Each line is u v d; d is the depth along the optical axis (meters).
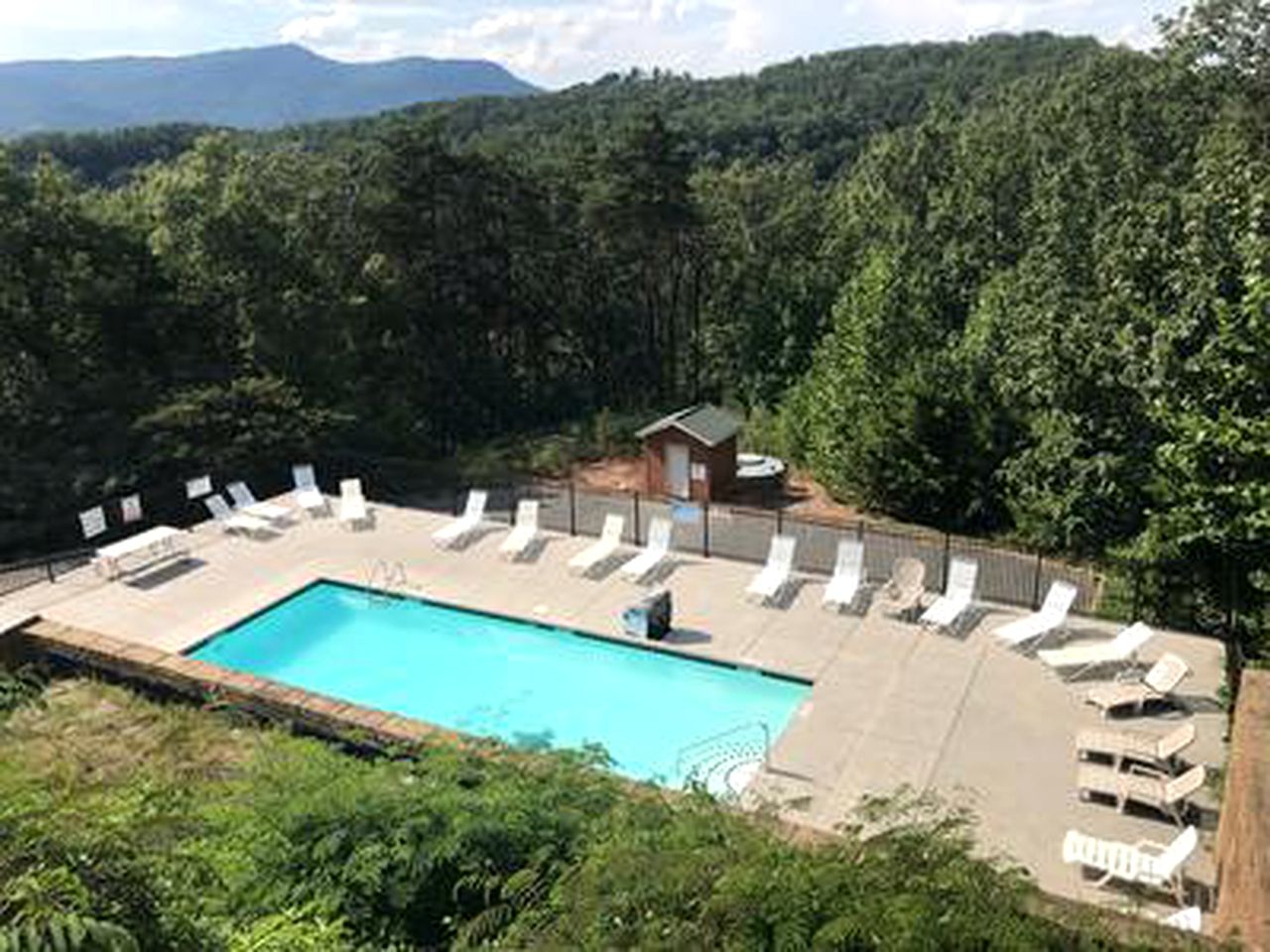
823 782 12.87
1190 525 12.59
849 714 14.45
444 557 20.75
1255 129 31.34
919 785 12.67
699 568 19.83
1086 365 22.58
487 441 38.16
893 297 30.34
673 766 14.09
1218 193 23.56
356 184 41.25
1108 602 18.06
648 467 27.58
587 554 19.89
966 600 17.30
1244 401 11.91
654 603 16.86
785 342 43.09
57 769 5.04
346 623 18.61
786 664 15.98
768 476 28.00
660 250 47.25
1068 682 15.14
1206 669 15.32
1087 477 21.95
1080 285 28.77
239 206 33.19
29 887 3.61
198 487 23.06
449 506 26.19
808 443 30.95
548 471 31.02
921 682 15.28
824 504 27.06
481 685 16.47
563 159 50.62
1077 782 12.62
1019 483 23.39
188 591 19.23
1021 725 14.03
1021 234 37.59
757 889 4.25
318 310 33.25
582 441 33.47
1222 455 11.85
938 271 37.12
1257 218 19.59
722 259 51.75
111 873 4.12
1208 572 13.45
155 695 15.58
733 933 4.16
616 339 50.50
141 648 16.17
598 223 43.84
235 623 17.95
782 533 22.95
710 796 7.55
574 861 6.41
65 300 27.66
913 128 56.78
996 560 21.25
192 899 4.88
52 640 16.52
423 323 40.94
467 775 8.08
